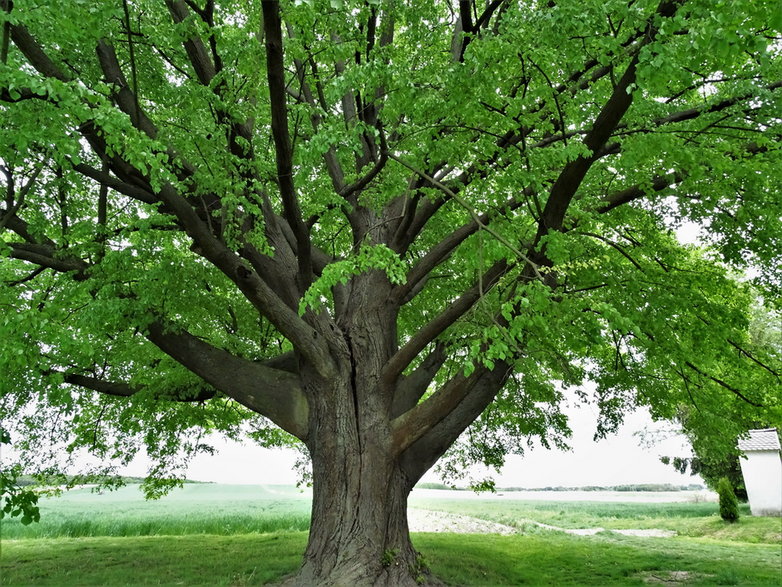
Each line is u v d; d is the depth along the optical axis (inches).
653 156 254.8
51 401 364.5
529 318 199.8
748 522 723.4
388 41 370.3
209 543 475.2
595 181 330.0
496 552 438.0
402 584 267.7
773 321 864.3
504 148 267.6
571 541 526.0
